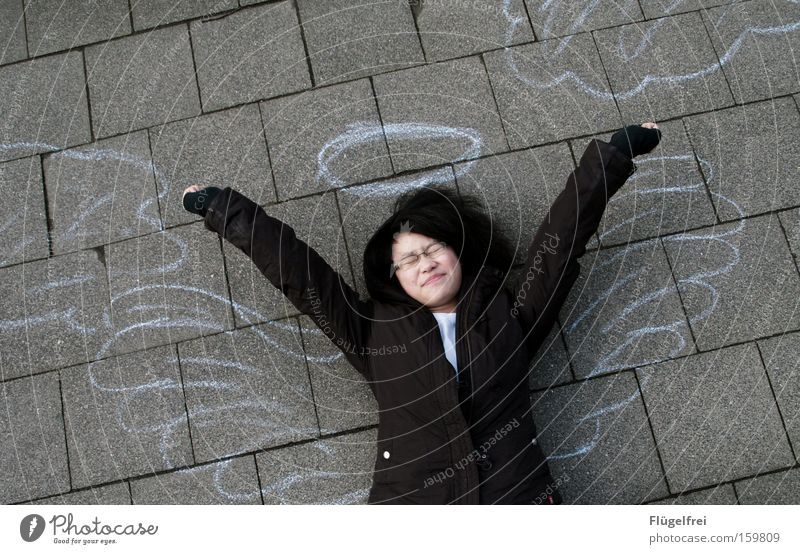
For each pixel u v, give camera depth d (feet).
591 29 8.67
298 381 7.88
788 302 8.02
